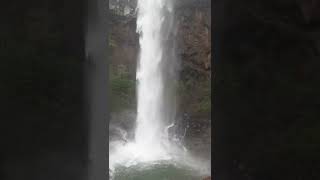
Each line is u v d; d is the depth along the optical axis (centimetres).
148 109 3862
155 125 3838
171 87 3862
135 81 3909
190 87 3825
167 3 3903
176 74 3869
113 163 3142
